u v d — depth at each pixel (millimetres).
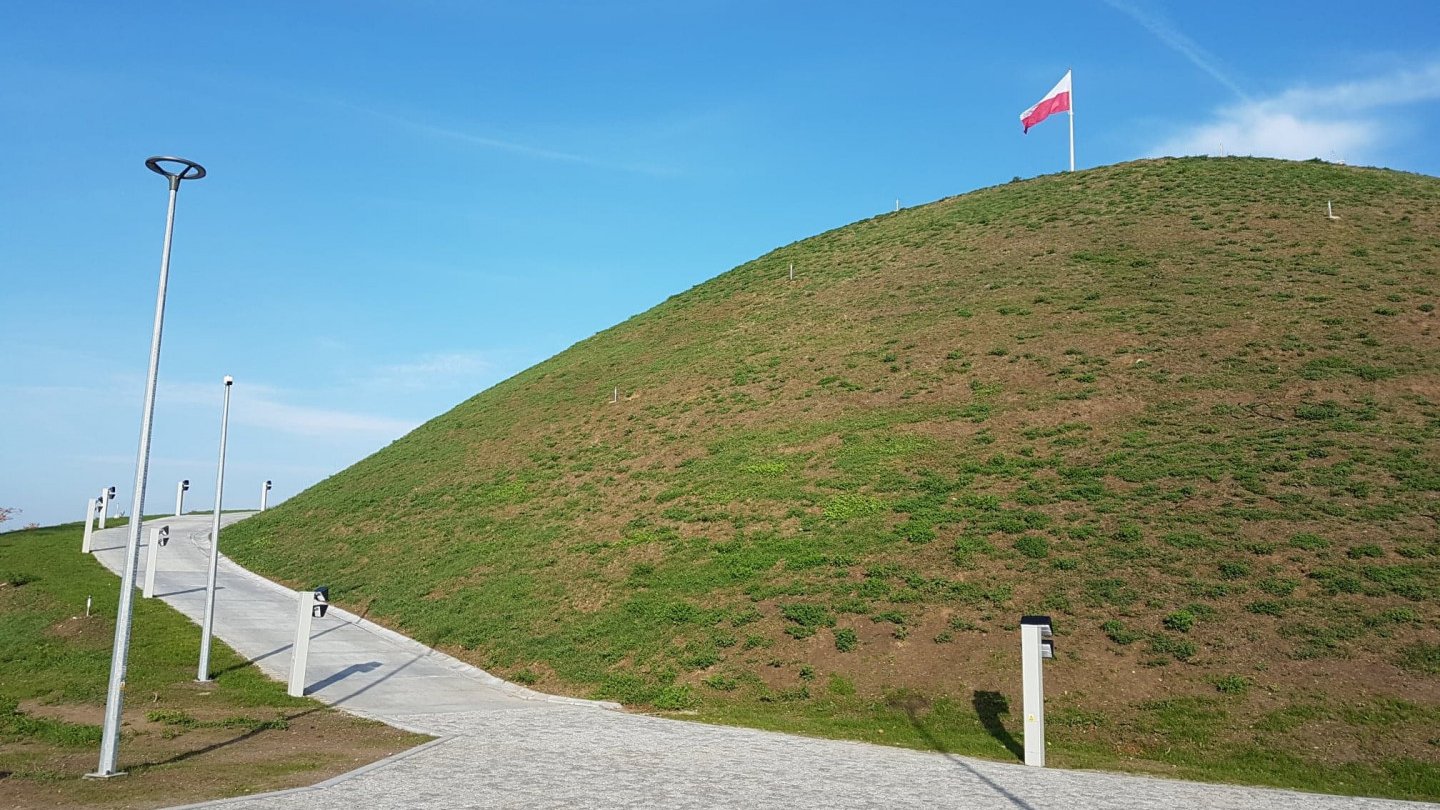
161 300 13766
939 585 21812
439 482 39531
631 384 44031
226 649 23516
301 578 33156
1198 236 42875
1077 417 29406
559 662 22438
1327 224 41812
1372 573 19297
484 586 28047
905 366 36344
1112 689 17562
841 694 19000
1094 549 22094
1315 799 12883
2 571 33031
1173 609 19406
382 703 19297
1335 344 30953
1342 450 24703
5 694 19141
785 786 12773
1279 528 21578
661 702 19531
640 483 32719
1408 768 14352
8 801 11047
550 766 13766
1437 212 41812
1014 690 18031
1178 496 23719
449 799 11477
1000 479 26469
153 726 16219
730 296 54250
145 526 47594
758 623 21984
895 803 11922
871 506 26375
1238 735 15820
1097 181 54875
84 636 24797
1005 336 36594
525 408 46250
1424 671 16438
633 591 25078
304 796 11469
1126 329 34844
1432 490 22125
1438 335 30516
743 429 34812
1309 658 17312
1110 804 12219
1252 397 28531
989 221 52281
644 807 11297
